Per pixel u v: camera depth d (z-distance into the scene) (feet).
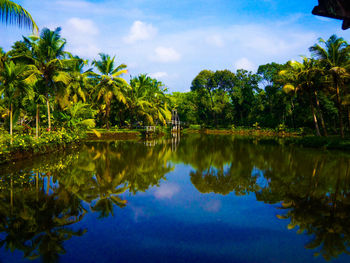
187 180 22.48
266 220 13.12
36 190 18.66
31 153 34.83
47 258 9.28
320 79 65.87
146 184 20.90
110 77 81.71
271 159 35.65
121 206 15.29
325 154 41.32
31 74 38.93
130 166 29.19
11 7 19.51
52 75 43.98
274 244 10.46
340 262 9.04
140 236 11.17
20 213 14.01
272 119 128.36
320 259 9.26
